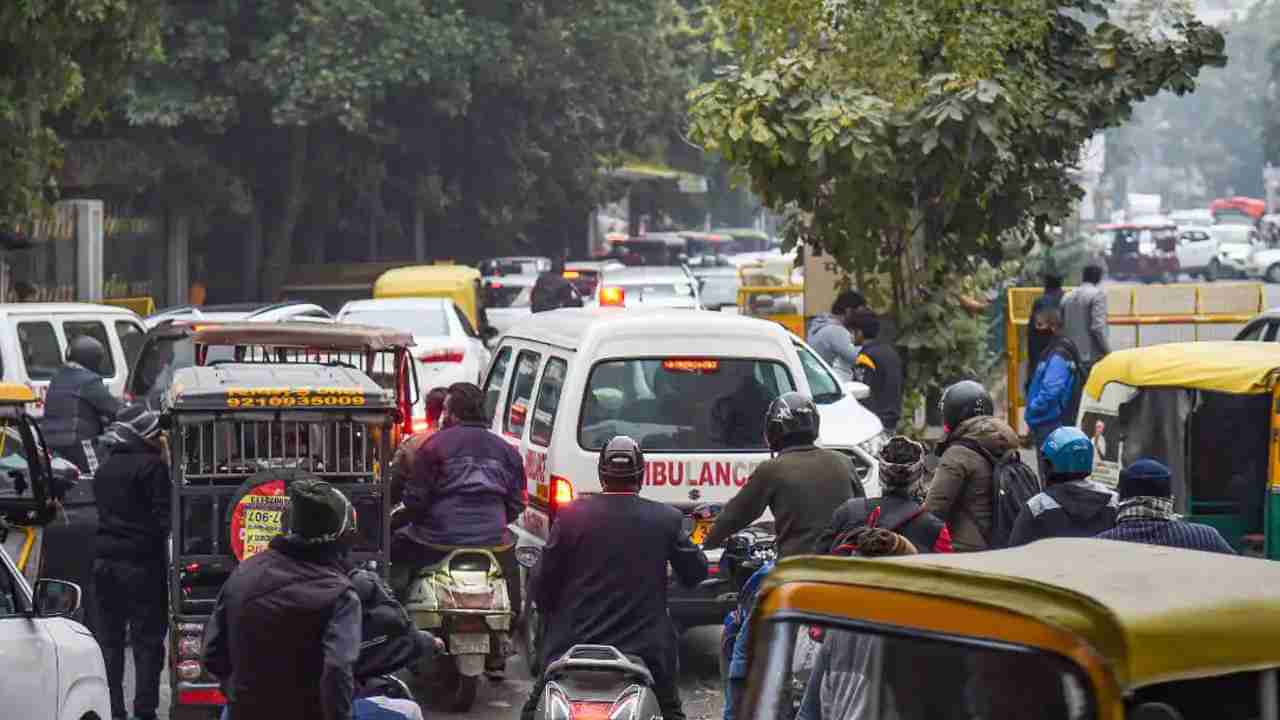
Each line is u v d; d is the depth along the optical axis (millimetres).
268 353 25922
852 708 8508
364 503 20000
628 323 23938
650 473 23734
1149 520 16328
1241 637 8109
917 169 36000
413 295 59750
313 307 47531
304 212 104625
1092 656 7535
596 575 16891
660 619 17000
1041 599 7809
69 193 83625
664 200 174125
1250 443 24844
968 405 20406
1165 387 24156
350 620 13812
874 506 17500
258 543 19406
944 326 38969
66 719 14758
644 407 23938
